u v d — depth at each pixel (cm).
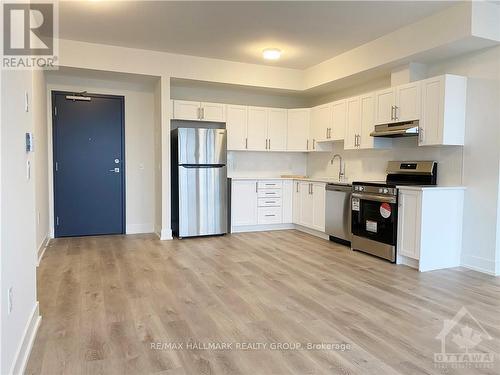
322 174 643
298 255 449
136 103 580
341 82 545
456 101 393
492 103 377
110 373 195
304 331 246
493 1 352
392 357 213
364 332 245
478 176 390
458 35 356
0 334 157
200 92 603
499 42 364
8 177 178
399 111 439
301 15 382
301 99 681
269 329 249
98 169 564
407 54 411
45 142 509
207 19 394
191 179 540
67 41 466
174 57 523
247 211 594
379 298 307
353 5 358
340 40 458
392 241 415
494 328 252
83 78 544
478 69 389
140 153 588
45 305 286
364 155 544
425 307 288
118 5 360
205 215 553
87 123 553
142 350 219
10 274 178
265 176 660
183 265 400
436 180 432
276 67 585
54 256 435
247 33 436
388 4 355
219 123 610
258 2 353
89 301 295
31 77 245
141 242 516
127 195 583
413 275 372
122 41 470
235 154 635
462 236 407
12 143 189
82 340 230
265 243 516
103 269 383
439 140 392
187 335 239
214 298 304
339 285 338
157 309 280
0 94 164
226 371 198
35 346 222
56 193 541
